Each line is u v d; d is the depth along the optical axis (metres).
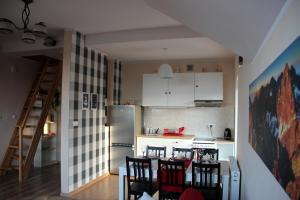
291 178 1.23
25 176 5.34
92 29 4.43
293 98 1.22
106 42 4.64
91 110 5.07
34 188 4.73
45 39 4.66
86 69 4.86
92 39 4.74
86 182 4.89
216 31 2.39
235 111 5.29
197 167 3.40
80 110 4.70
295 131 1.18
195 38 4.22
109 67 6.13
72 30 4.42
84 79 4.80
